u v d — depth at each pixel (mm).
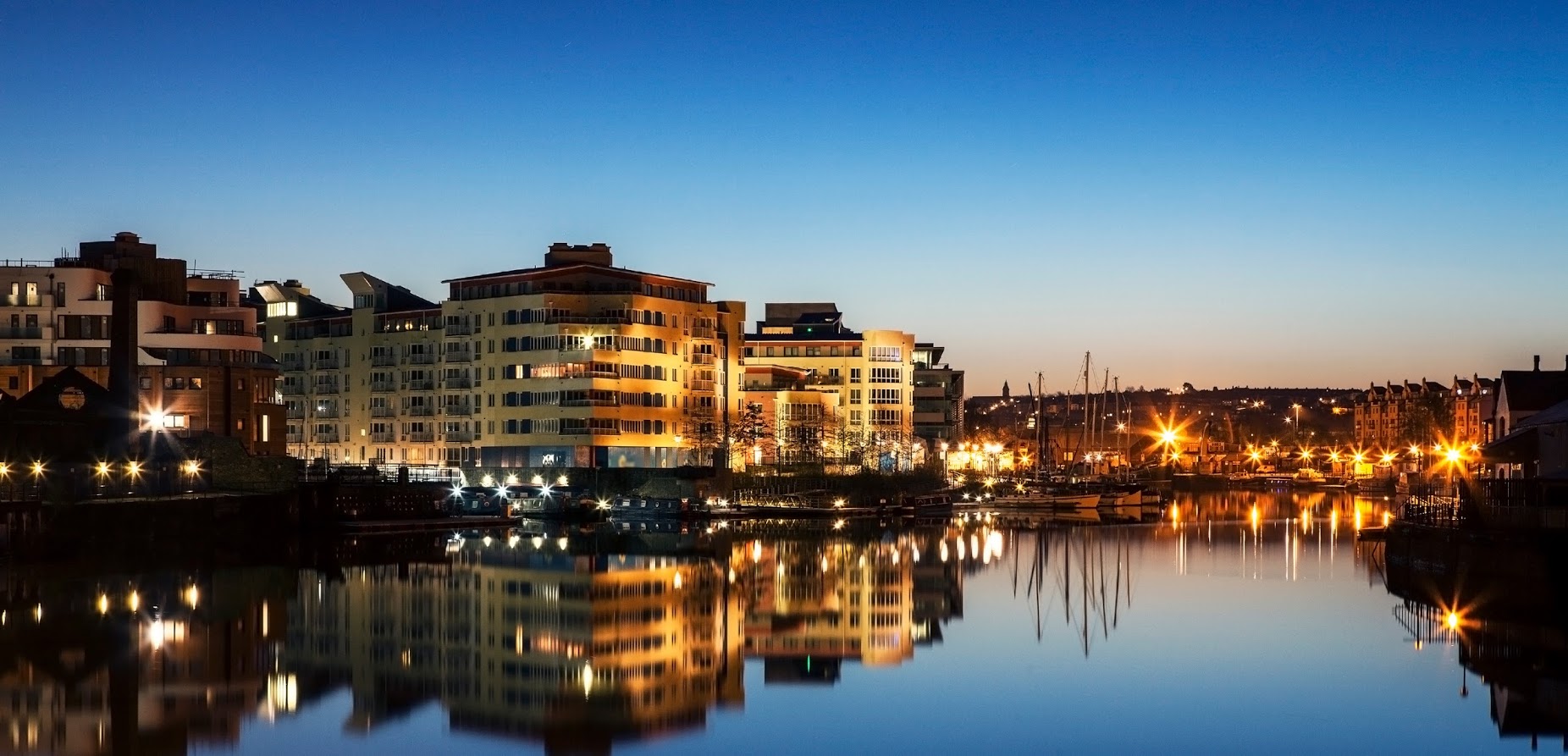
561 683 71250
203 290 184500
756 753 58719
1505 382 147125
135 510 122438
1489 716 62406
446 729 62000
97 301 171625
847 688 69625
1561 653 76375
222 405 171250
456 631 85438
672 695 68562
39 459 128500
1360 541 150875
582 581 110625
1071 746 58656
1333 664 73562
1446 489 198500
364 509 163250
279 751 57875
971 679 71250
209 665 73188
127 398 147750
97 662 73250
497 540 150750
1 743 58062
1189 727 61156
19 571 106812
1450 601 96562
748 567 122688
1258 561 128125
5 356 170125
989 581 112688
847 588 107625
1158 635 83062
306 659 75812
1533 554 92125
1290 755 57031
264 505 146125
